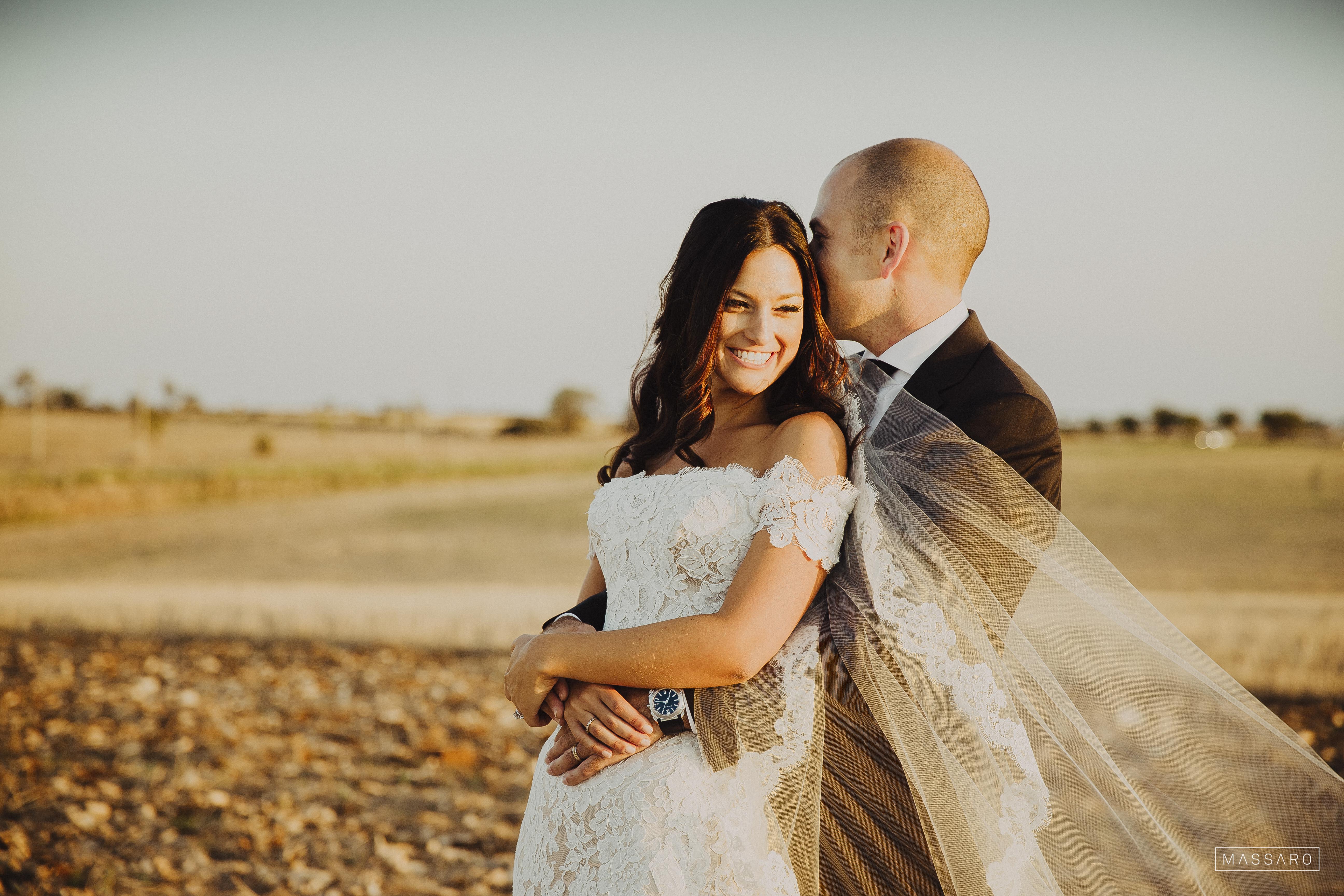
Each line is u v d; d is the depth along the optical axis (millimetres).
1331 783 1793
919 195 2197
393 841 4801
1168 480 43688
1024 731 1840
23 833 4664
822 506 1860
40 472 43094
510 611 13523
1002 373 2145
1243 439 69500
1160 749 1835
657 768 1872
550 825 2014
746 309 2029
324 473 47469
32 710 7516
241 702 8023
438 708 7777
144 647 10992
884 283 2234
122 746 6402
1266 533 30484
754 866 1788
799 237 2062
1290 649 9359
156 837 4699
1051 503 2111
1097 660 1906
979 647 1862
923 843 1866
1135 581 22047
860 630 1911
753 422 2117
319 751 6387
